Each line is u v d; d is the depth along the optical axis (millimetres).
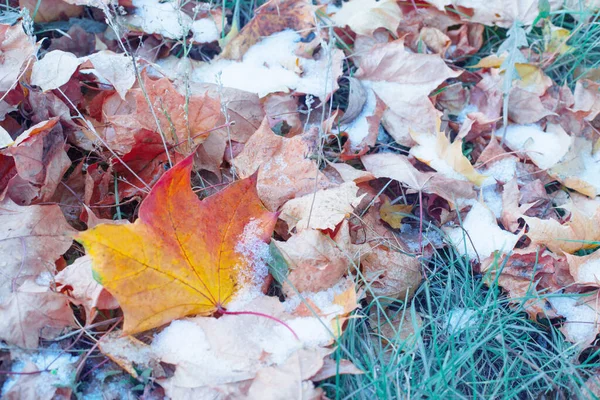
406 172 677
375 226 668
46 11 729
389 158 694
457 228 678
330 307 597
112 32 737
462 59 783
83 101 674
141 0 748
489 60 757
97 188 647
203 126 659
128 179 658
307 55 742
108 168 649
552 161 716
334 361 572
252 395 553
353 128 721
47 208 606
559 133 731
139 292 558
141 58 681
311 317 588
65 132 655
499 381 609
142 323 562
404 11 785
